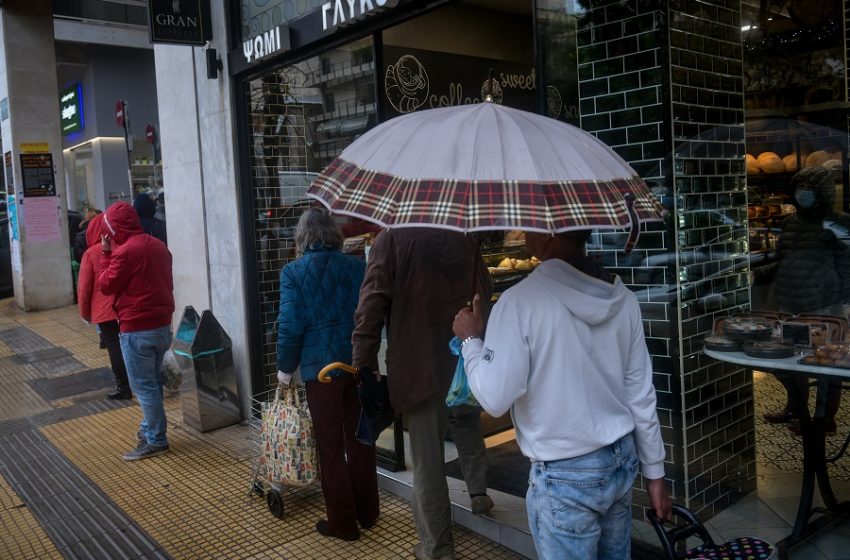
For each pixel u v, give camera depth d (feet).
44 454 17.06
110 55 66.59
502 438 14.46
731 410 10.16
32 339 31.22
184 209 20.29
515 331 6.31
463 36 17.19
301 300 11.72
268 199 17.83
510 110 6.24
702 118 9.93
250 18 17.40
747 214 10.24
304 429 12.14
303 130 16.66
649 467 6.71
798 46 9.55
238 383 18.67
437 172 5.57
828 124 9.37
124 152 68.44
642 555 10.02
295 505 13.50
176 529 12.72
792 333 9.24
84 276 20.18
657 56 9.55
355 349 10.51
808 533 9.46
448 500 10.69
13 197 39.19
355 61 14.98
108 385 23.04
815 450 9.40
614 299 6.45
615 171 6.04
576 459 6.32
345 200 5.83
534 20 10.96
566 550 6.31
